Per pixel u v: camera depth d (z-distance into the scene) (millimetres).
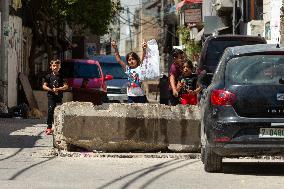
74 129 20406
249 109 15781
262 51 16203
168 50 107062
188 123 20375
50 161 18422
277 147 15617
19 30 48062
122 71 52688
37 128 29422
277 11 40250
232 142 15781
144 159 19312
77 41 86500
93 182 14789
